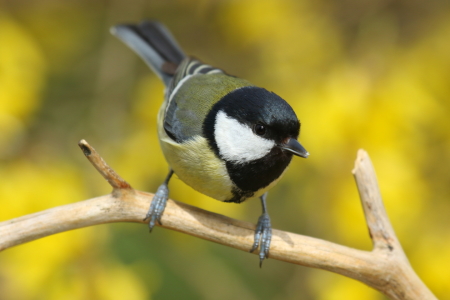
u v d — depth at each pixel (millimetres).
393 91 9500
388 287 7188
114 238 10375
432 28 11094
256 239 7332
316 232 10531
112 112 11773
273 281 12344
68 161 10242
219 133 7324
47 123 11555
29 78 9914
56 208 6930
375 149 9211
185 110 7742
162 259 11000
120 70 12383
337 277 9406
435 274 9055
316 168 9797
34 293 8633
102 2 13109
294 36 11000
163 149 7965
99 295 8766
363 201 7441
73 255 8734
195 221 7285
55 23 12297
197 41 13297
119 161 10375
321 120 9336
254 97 7301
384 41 10602
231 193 7547
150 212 7199
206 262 11398
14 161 9617
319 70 10766
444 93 10109
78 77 12750
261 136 7191
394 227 9523
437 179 10195
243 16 11188
